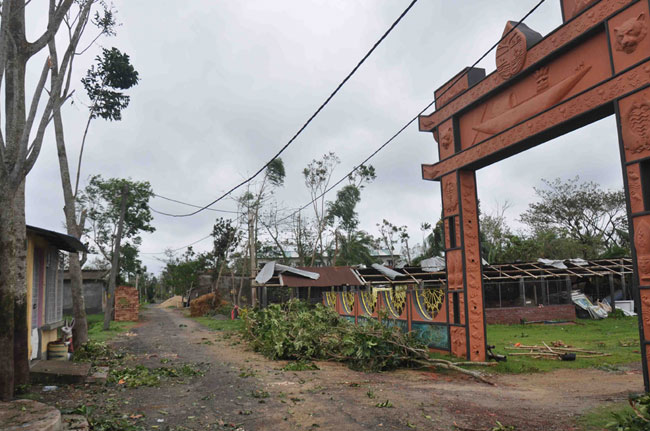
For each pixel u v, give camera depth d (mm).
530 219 44000
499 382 8867
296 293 28328
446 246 11750
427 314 12789
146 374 9508
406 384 8727
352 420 6113
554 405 6832
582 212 41344
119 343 16562
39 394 7520
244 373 9688
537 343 15188
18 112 7438
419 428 5754
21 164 7090
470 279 10992
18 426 4555
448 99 11875
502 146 9719
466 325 10828
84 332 14422
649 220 6383
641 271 6461
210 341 17031
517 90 9562
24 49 7562
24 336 7512
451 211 11547
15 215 7566
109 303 23281
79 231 15008
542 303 26078
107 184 37781
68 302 38656
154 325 26094
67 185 14539
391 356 10398
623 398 7164
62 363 9789
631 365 10617
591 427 5652
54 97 7625
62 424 5367
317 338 12195
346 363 11516
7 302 6777
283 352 12266
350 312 18562
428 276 27594
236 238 40406
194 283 50281
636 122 6629
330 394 7754
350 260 41844
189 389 8219
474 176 11367
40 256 10547
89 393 7754
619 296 30938
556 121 8281
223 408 6820
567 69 8336
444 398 7395
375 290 16016
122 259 42438
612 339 16031
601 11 7449
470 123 11117
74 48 7973
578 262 28641
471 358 10695
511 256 37219
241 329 17484
